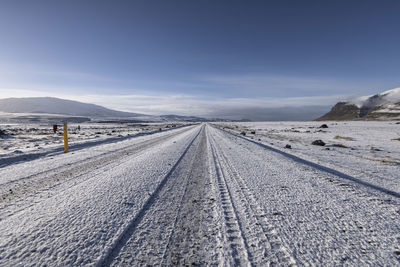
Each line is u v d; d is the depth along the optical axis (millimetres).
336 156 9703
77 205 3469
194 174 5750
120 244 2398
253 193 4219
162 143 13797
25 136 20688
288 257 2221
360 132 31359
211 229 2787
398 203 3801
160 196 3980
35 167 6398
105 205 3484
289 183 4953
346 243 2486
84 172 5789
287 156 9133
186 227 2830
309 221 3053
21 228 2691
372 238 2602
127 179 5098
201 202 3721
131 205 3512
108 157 8320
